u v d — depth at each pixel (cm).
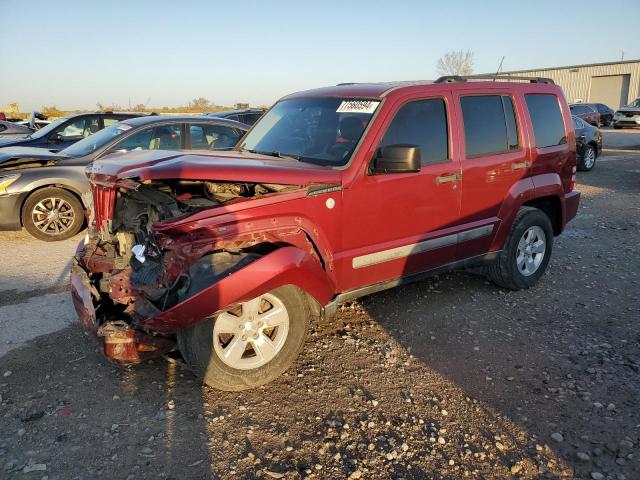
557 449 314
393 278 452
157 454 307
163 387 378
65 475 290
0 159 781
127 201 391
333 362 414
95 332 355
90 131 1097
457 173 474
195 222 335
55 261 677
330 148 429
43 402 357
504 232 531
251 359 372
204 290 330
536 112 557
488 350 434
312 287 379
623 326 478
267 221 363
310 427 334
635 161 1769
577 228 852
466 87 491
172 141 840
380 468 298
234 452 310
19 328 470
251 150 490
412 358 421
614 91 4434
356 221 412
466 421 341
